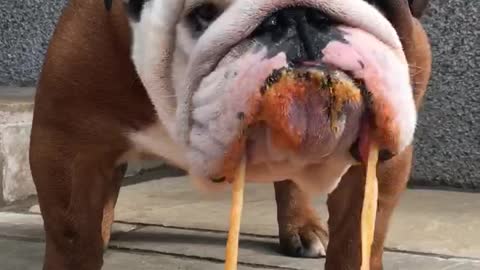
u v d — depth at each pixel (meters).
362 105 0.41
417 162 1.05
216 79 0.42
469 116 1.03
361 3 0.42
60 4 1.28
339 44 0.40
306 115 0.40
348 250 0.56
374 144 0.42
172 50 0.47
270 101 0.39
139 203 0.94
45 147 0.55
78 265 0.57
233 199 0.43
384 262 0.68
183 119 0.44
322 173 0.48
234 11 0.41
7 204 0.93
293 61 0.39
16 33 1.30
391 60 0.42
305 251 0.72
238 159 0.42
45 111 0.55
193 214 0.88
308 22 0.40
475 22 1.02
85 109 0.54
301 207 0.73
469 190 1.02
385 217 0.56
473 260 0.68
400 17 0.46
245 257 0.72
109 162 0.58
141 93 0.53
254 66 0.40
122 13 0.51
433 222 0.82
